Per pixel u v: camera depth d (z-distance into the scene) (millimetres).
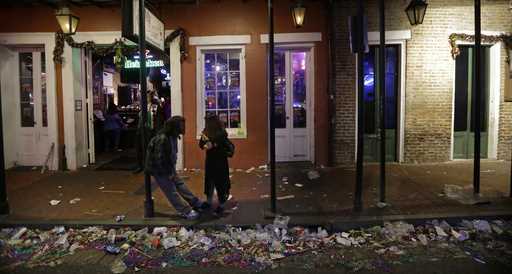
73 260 5133
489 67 10625
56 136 10109
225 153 6516
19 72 10359
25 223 6227
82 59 10438
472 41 10312
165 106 11172
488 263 4859
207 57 10258
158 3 9758
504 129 10602
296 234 5820
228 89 10320
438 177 8789
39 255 5285
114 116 13203
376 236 5723
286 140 10516
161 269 4848
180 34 9844
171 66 10000
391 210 6543
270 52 6516
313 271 4730
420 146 10391
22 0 9414
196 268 4863
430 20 10156
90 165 10773
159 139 6145
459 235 5637
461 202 6891
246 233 5828
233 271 4770
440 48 10219
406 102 10266
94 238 5797
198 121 10125
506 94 10461
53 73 9969
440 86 10289
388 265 4844
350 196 7457
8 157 10273
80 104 10461
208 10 9914
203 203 6535
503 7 10297
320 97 10109
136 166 10195
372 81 10391
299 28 9953
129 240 5707
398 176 8961
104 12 9859
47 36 9891
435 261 4930
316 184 8445
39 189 8297
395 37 10070
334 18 10016
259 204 7078
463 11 10188
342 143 10289
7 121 10219
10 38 9906
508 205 6695
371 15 10055
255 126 10125
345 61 10133
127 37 6309
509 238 5629
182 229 5941
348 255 5168
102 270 4844
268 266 4883
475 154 7082
